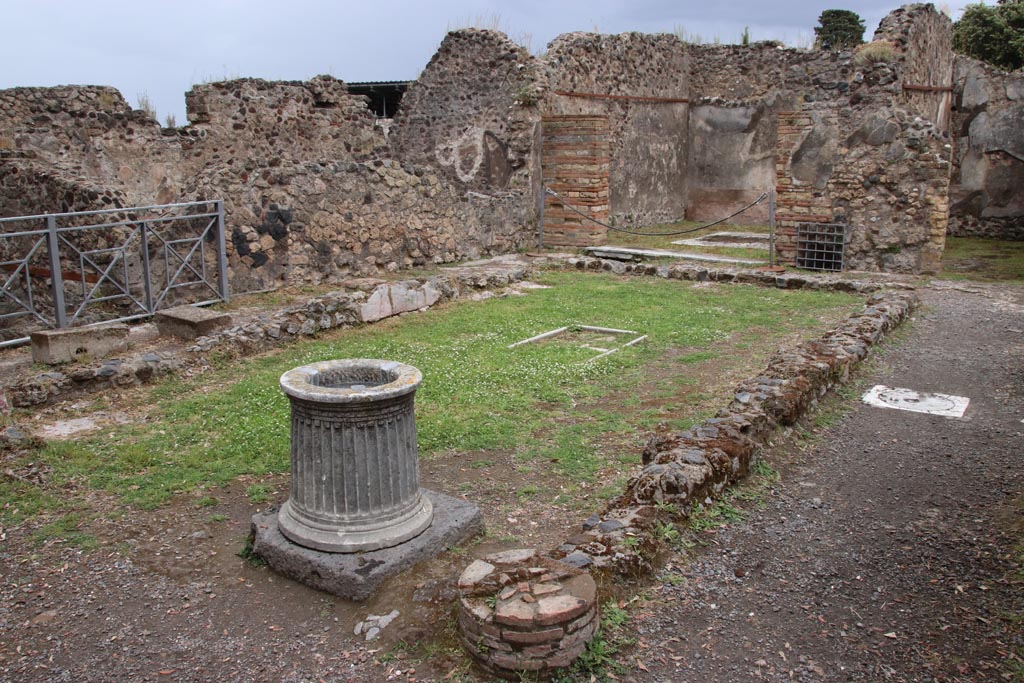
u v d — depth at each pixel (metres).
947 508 4.56
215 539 4.35
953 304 9.91
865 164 11.73
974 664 3.17
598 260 13.21
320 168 10.73
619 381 7.11
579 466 5.25
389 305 9.62
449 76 16.03
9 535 4.34
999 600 3.62
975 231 16.38
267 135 14.88
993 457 5.30
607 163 14.99
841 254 12.06
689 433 5.08
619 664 3.15
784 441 5.52
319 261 10.84
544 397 6.61
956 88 16.39
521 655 3.07
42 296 10.17
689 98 19.58
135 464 5.25
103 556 4.15
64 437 5.76
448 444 5.65
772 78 18.28
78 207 9.48
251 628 3.56
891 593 3.69
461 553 4.15
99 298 8.27
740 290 11.44
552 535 4.38
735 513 4.44
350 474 3.91
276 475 5.15
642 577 3.72
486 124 15.59
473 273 11.59
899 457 5.32
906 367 7.36
